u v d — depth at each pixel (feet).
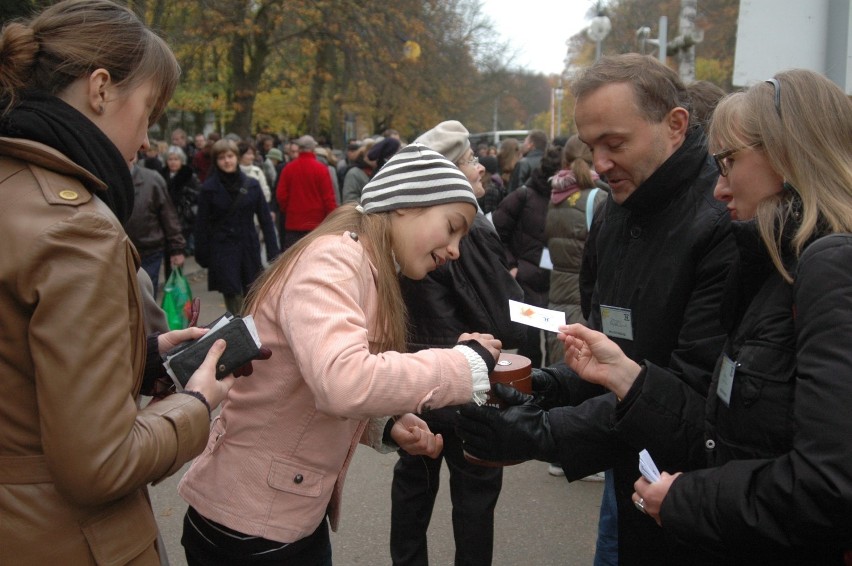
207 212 22.58
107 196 4.79
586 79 6.64
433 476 9.63
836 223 4.65
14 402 4.35
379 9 71.10
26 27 4.78
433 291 9.28
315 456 5.83
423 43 79.82
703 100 9.01
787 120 4.92
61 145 4.50
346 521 12.89
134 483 4.38
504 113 160.76
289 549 5.85
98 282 4.25
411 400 5.24
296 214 30.81
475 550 9.42
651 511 5.29
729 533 4.75
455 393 5.45
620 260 7.13
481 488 9.42
